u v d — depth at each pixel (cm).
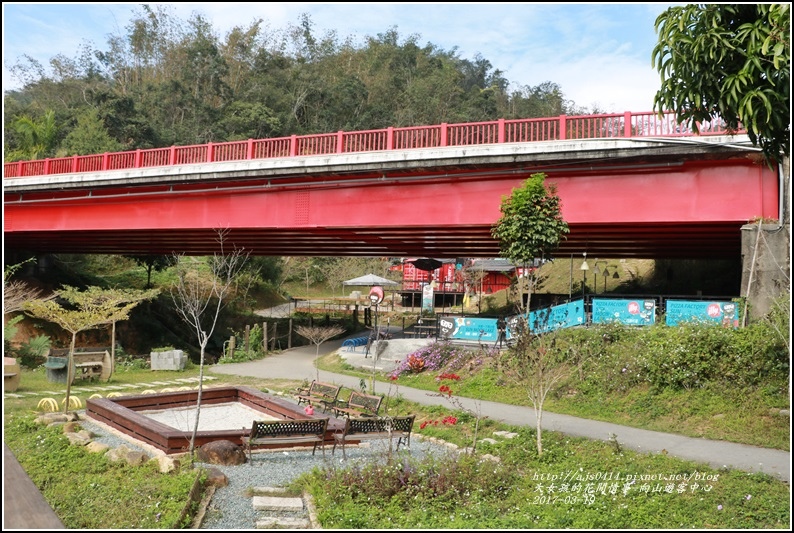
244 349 2650
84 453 1002
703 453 1003
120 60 7631
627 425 1217
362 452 1101
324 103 7356
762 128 959
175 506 755
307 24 8488
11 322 2536
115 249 3662
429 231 2153
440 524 727
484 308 3653
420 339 2278
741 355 1280
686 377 1294
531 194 1386
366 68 8138
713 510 777
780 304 1344
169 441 1025
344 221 2069
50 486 859
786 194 1478
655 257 2852
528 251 1372
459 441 1145
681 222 1656
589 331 1580
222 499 825
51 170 2733
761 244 1484
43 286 3694
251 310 4550
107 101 5784
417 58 8681
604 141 1642
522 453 1033
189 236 2675
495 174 1845
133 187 2444
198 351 3397
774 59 886
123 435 1162
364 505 793
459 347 1875
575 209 1762
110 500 791
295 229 2209
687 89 1002
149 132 5750
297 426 1053
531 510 783
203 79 7044
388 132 1952
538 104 9025
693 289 2886
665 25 985
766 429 1098
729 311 1536
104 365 1986
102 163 2533
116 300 1788
